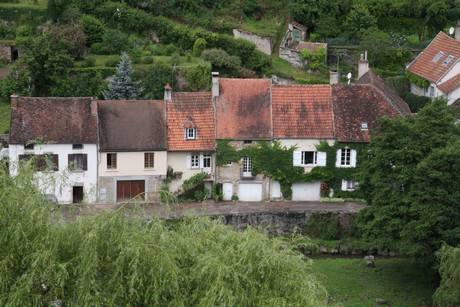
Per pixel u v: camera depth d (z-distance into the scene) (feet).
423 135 208.44
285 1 369.91
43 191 126.93
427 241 199.72
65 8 353.31
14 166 132.57
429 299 200.34
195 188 261.44
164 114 266.16
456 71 312.71
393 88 331.77
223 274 115.44
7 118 297.74
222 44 344.28
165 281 114.42
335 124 263.08
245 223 244.42
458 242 197.77
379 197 209.56
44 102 259.19
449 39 328.90
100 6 354.13
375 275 216.95
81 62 326.03
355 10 361.71
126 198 260.42
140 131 260.42
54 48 318.65
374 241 208.44
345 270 220.84
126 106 265.75
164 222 126.11
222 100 268.62
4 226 115.85
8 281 112.16
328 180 262.26
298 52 343.46
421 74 324.39
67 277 112.06
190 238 124.88
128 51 333.83
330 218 244.83
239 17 363.97
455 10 369.91
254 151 260.83
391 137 211.41
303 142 261.03
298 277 122.01
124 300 114.21
